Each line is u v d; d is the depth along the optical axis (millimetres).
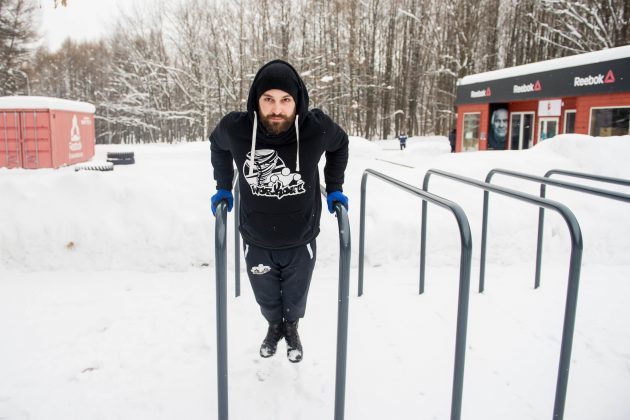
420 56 36750
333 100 33438
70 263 4270
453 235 4613
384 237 4578
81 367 2639
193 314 3340
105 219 4438
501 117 15680
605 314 3438
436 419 2252
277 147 1957
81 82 53094
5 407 2266
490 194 5270
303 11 33875
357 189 5727
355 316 3391
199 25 34469
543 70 12898
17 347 2846
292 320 2449
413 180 5938
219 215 2027
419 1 35375
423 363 2758
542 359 2820
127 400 2352
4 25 33094
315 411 2291
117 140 47250
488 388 2518
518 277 4242
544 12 30922
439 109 37438
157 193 4676
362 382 2559
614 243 4699
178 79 34375
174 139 41906
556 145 6930
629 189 5375
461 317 1964
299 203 2059
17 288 3812
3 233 4273
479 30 31328
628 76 10281
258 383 2514
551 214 4926
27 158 12531
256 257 2203
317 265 4492
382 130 38156
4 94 33875
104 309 3414
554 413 2100
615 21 22156
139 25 38281
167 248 4332
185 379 2543
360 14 34438
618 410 2330
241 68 32594
